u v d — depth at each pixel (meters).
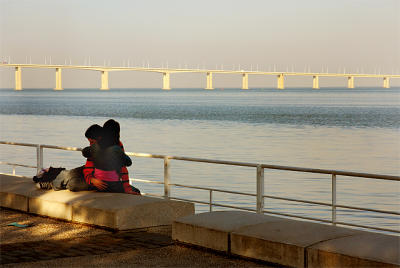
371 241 5.71
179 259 6.38
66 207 8.34
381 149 39.69
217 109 115.12
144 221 7.88
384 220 15.29
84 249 6.81
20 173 23.89
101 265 6.11
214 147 39.28
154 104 151.00
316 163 31.66
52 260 6.30
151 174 23.94
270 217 6.90
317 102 167.62
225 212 7.23
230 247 6.44
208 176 23.45
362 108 119.75
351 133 55.31
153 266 6.08
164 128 59.78
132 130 56.75
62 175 9.06
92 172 8.79
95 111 106.88
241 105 140.38
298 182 22.08
